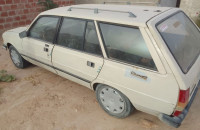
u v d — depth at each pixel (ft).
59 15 12.21
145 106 9.28
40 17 13.64
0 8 25.85
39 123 11.38
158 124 10.83
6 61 19.65
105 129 10.70
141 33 8.55
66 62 12.07
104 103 11.28
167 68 7.93
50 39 13.01
